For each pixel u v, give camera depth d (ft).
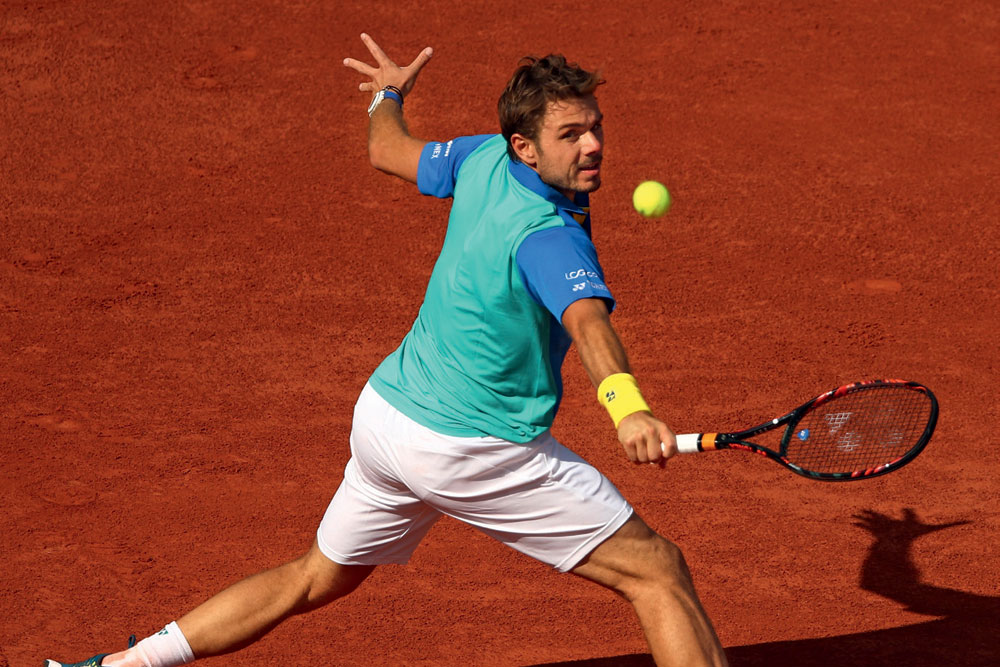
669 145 125.80
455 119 133.80
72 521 70.28
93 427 80.53
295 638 60.90
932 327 93.15
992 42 148.05
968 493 72.49
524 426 45.29
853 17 153.99
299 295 99.55
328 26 153.58
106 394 84.69
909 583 64.39
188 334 93.20
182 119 132.57
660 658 46.01
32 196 116.57
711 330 93.40
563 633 61.26
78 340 92.12
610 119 131.23
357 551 50.47
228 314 96.27
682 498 72.69
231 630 50.78
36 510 71.20
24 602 63.05
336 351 91.15
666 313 96.22
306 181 120.26
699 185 118.01
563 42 149.79
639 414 39.68
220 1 158.61
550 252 41.78
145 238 109.09
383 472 47.55
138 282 101.35
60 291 99.71
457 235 45.52
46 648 59.52
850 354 89.35
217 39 150.00
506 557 67.82
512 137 44.21
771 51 145.79
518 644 60.39
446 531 70.28
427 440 45.75
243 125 131.75
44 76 140.67
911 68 141.69
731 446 47.62
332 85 140.36
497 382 44.73
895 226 109.70
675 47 147.43
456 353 45.06
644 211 61.82
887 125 129.08
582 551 46.52
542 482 45.83
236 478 75.05
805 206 113.70
